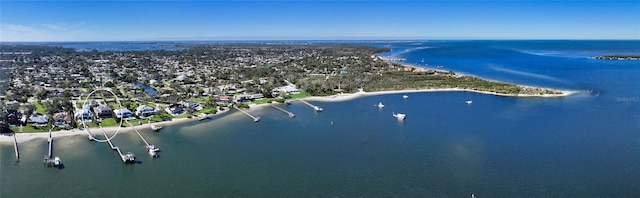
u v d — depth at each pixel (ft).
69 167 353.31
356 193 306.55
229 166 357.41
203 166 357.61
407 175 337.31
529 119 520.42
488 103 630.74
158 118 517.55
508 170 346.54
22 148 397.39
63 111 533.14
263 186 317.63
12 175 334.65
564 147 402.93
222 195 302.86
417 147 407.44
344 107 614.75
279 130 477.36
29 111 514.68
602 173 338.13
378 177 333.83
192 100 643.04
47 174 338.13
